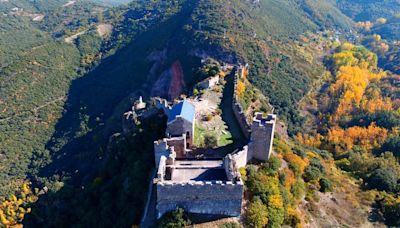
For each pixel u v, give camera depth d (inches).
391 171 2810.0
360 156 3464.6
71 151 5300.2
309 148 3772.1
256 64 6018.7
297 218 1774.1
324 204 2164.1
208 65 4247.0
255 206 1594.5
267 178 1784.0
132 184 2009.1
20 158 5580.7
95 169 3526.1
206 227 1480.1
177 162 1817.2
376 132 4768.7
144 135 2439.7
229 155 1680.6
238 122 2335.1
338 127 5374.0
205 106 2596.0
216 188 1493.6
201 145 2023.9
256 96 3267.7
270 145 1886.1
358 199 2327.8
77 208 2642.7
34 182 4714.6
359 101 6117.1
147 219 1593.3
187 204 1518.2
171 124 1998.0
